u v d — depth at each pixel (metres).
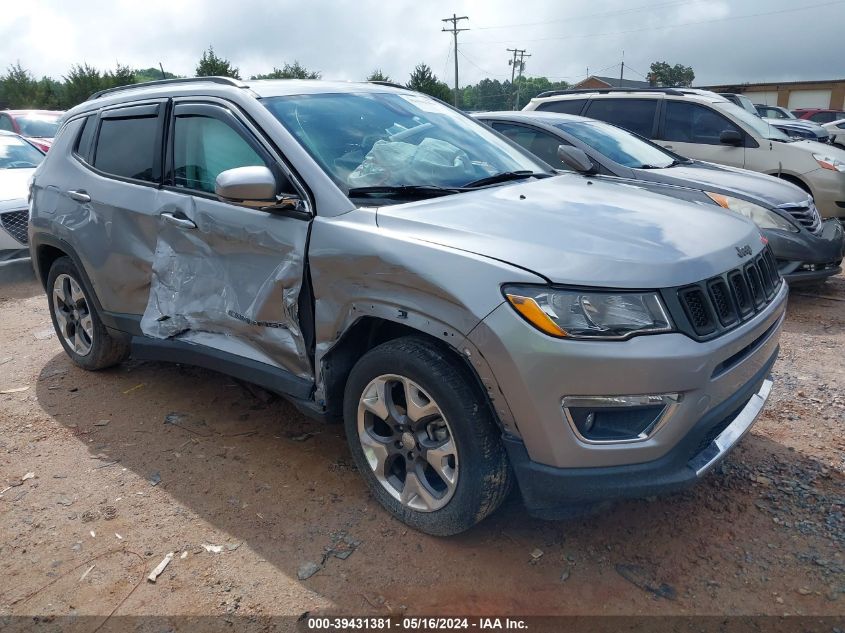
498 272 2.45
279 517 3.06
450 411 2.61
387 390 2.88
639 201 3.26
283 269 3.07
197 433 3.85
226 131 3.47
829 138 20.33
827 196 7.88
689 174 6.36
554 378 2.36
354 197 3.03
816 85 48.56
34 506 3.19
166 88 3.98
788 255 5.79
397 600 2.55
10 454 3.68
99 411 4.16
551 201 3.10
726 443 2.72
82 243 4.20
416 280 2.60
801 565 2.67
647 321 2.39
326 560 2.77
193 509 3.14
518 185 3.40
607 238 2.64
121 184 3.98
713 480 3.25
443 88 50.47
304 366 3.14
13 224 7.29
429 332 2.60
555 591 2.58
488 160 3.75
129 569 2.75
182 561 2.79
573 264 2.45
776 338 3.05
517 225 2.73
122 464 3.54
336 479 3.34
